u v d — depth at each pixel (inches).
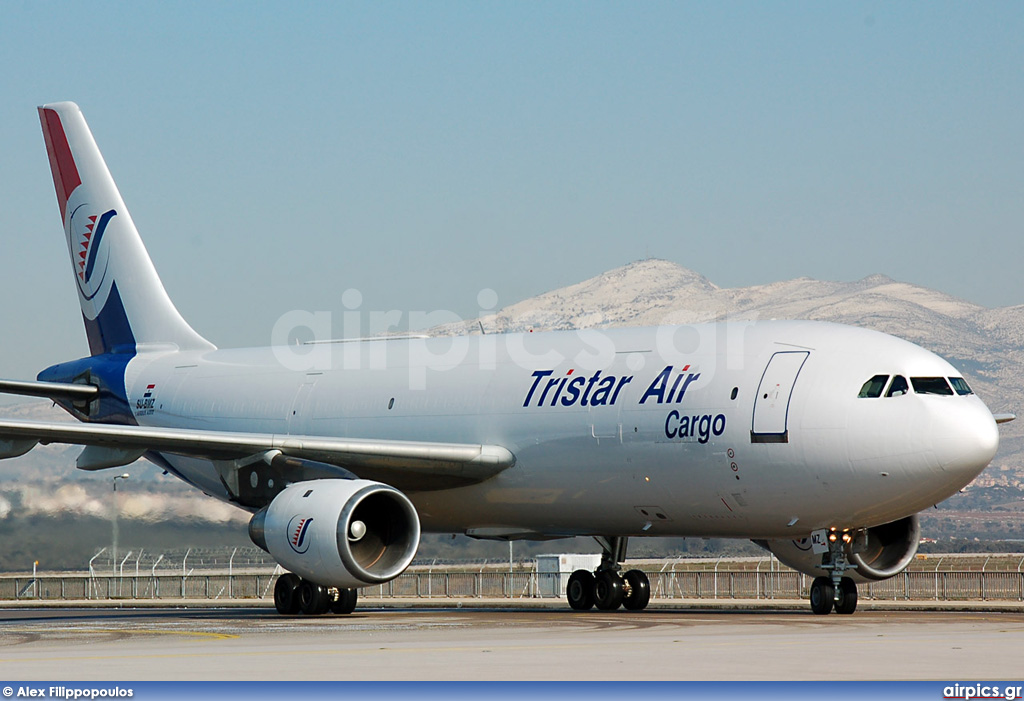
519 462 2997.0
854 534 2785.4
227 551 5093.5
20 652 1973.4
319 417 3395.7
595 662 1715.1
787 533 2743.6
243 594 5088.6
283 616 2984.7
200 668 1691.7
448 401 3152.1
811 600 2773.1
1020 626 2367.1
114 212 4057.6
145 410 3816.4
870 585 4584.2
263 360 3663.9
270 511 2829.7
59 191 4183.1
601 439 2839.6
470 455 2977.4
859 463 2519.7
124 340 4023.1
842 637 2102.6
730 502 2694.4
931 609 3265.3
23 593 5068.9
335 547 2687.0
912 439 2486.5
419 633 2289.6
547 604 4025.6
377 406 3287.4
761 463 2608.3
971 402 2554.1
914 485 2511.1
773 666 1653.5
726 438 2647.6
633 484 2812.5
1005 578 4365.2
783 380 2618.1
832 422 2539.4
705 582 5226.4
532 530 3179.1
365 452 2923.2
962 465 2486.5
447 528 3316.9
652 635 2182.6
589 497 2910.9
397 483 3115.2
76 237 4138.8
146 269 3998.5
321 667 1689.2
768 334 2741.1
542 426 2950.3
